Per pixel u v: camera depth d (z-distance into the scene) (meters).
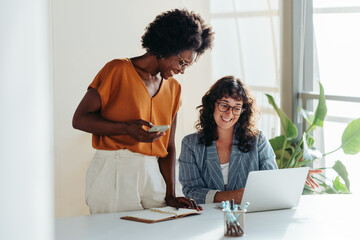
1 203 0.47
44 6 0.51
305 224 1.82
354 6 3.43
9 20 0.46
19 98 0.48
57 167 3.67
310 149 3.36
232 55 4.19
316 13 3.79
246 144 2.31
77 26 3.67
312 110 3.90
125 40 3.85
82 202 3.77
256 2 4.14
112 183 1.99
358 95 3.43
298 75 4.03
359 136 3.20
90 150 3.78
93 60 3.75
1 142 0.46
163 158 2.16
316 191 3.68
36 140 0.50
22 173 0.48
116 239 1.59
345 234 1.68
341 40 3.56
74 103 3.70
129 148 1.98
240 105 2.26
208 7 4.09
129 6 3.84
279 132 4.17
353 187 3.49
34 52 0.49
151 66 2.04
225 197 2.18
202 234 1.66
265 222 1.84
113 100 2.00
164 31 1.94
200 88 4.12
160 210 1.94
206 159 2.33
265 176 1.93
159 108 2.09
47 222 0.52
